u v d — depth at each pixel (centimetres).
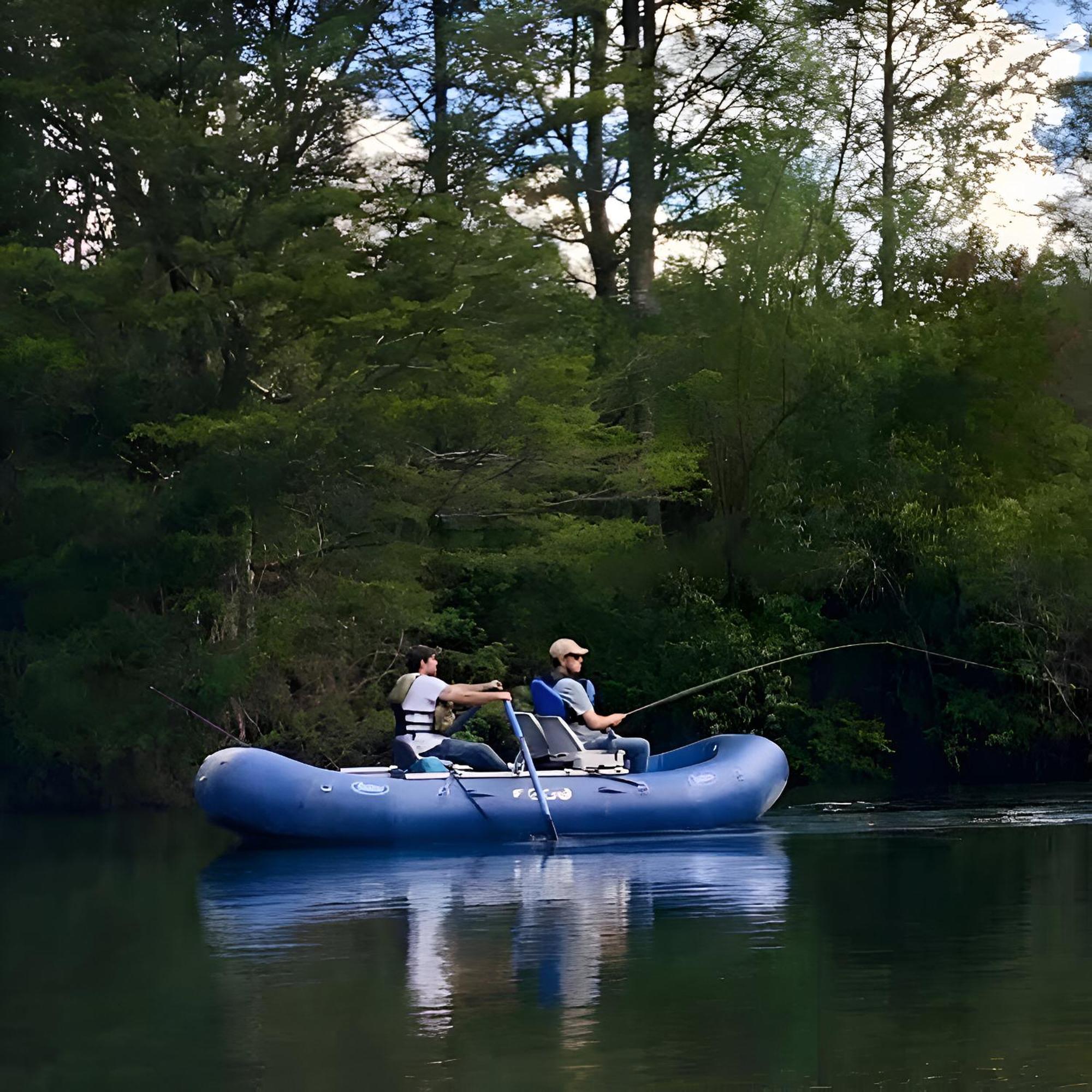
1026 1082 459
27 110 1550
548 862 1007
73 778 1591
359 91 1623
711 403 1955
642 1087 456
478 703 1166
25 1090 459
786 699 1848
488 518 1806
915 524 1908
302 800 1088
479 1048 499
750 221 2041
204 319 1573
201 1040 515
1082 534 1942
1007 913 762
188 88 1580
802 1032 517
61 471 1561
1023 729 1906
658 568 1859
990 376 2094
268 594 1719
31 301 1528
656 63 2245
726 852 1052
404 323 1480
